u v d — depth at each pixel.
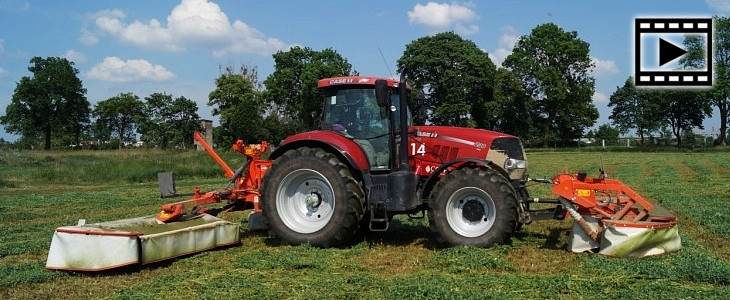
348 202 7.99
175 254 7.50
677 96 60.75
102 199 16.50
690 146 54.09
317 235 8.12
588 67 63.16
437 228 7.89
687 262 6.70
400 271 6.83
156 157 32.12
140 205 14.98
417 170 8.62
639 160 35.22
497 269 6.79
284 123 51.44
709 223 9.95
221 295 5.84
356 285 6.11
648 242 7.05
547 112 64.50
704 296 5.49
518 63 61.19
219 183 22.78
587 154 45.75
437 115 53.19
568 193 7.67
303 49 60.75
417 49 53.41
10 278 6.55
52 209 14.30
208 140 37.72
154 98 58.94
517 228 8.99
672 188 16.66
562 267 6.85
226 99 54.62
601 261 6.90
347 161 8.20
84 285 6.44
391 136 8.48
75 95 73.00
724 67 57.31
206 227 8.02
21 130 69.88
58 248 7.01
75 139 77.12
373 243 8.48
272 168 8.42
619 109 65.56
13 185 22.47
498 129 60.91
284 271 6.88
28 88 69.69
